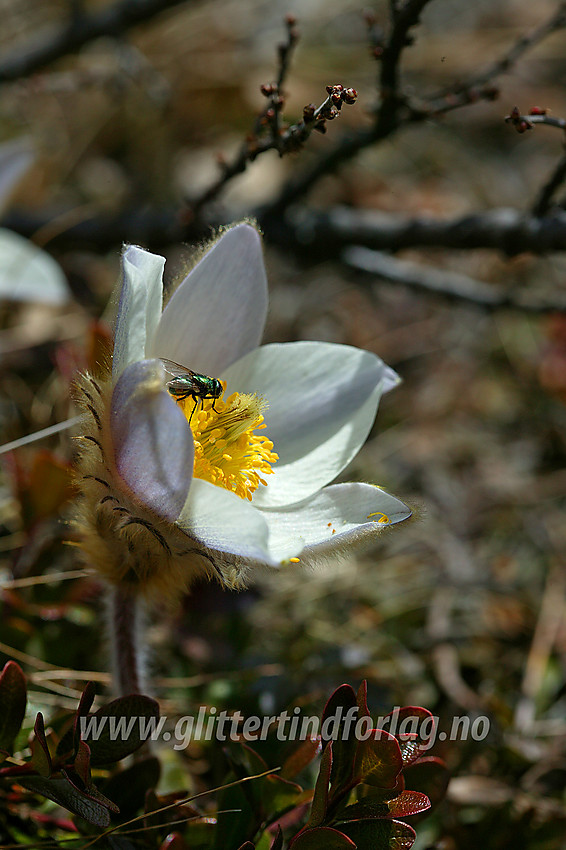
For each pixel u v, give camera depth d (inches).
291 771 16.7
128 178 24.6
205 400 17.2
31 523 18.5
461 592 20.3
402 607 20.1
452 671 19.3
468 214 20.4
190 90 25.7
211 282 17.2
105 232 21.5
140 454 16.2
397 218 20.9
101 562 17.0
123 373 16.3
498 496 21.3
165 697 18.5
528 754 18.7
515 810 18.2
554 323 21.9
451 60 28.8
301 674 18.8
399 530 16.8
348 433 17.4
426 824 17.9
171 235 21.2
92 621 18.5
